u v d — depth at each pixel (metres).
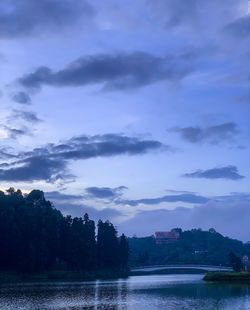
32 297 98.38
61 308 77.19
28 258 188.00
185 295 99.94
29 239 192.62
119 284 155.50
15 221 192.50
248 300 86.44
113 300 91.12
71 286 141.88
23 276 185.12
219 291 110.00
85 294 107.19
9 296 100.56
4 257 189.25
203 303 81.75
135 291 116.81
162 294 104.31
